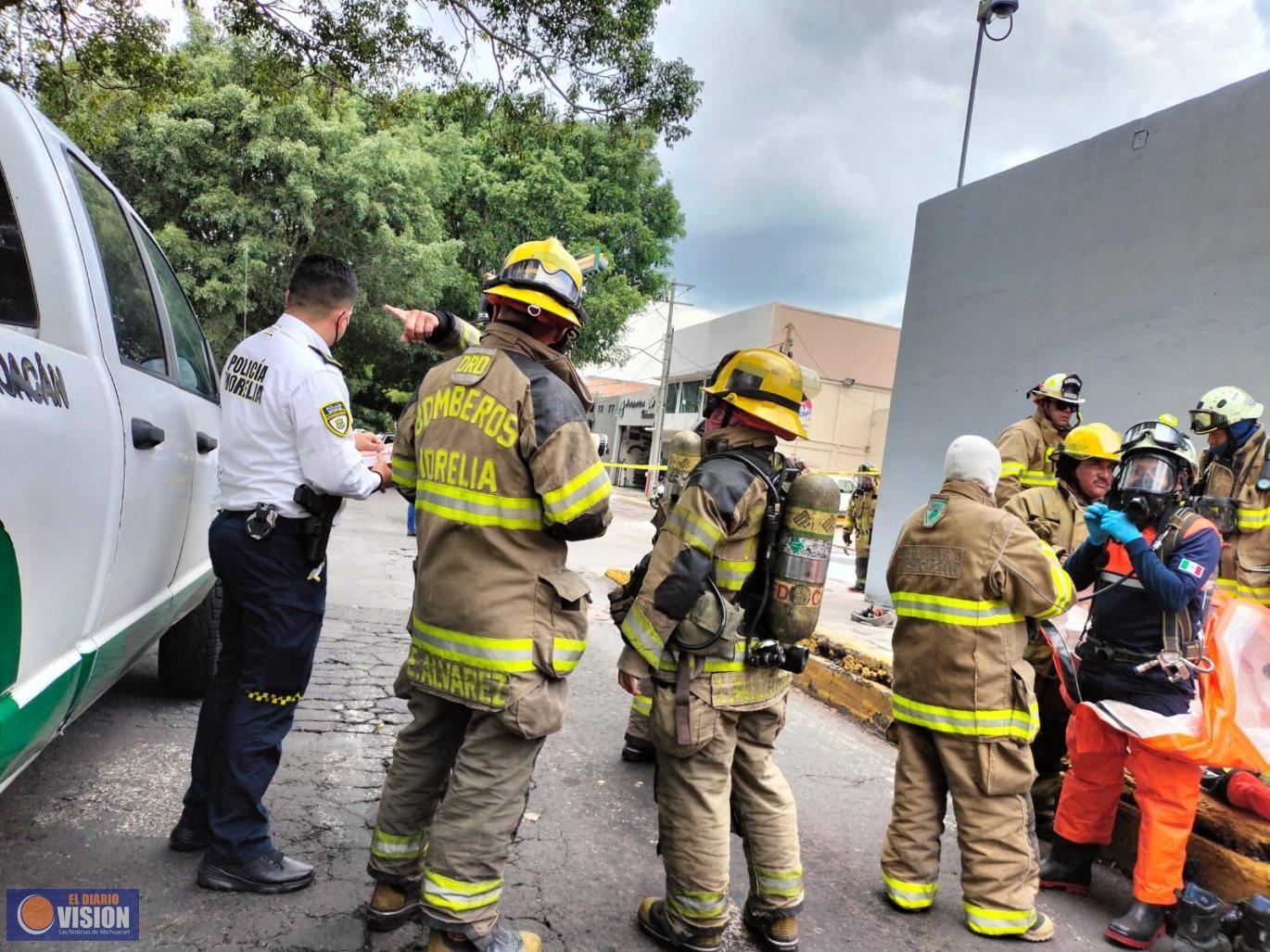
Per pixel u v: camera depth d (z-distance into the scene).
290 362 2.52
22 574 1.74
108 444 2.18
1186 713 3.12
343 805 3.29
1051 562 2.94
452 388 2.28
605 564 11.55
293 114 14.12
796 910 2.71
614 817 3.55
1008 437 4.77
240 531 2.50
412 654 2.35
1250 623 3.08
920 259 8.95
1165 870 3.02
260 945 2.36
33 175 2.21
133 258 2.98
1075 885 3.45
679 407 42.06
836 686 5.76
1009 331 7.75
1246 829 3.38
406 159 16.06
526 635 2.17
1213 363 6.02
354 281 2.73
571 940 2.62
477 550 2.17
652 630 2.44
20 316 2.10
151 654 5.12
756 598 2.59
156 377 2.80
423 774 2.44
